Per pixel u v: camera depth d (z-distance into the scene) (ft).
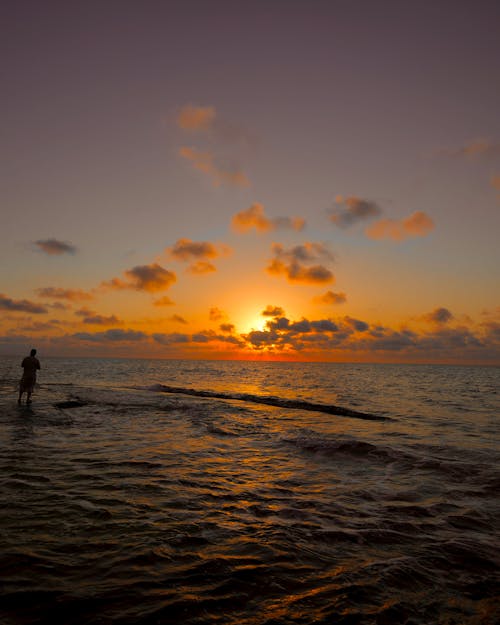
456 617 10.66
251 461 28.04
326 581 12.26
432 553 14.66
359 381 166.40
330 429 42.52
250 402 66.90
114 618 9.89
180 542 14.64
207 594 11.19
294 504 19.57
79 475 22.79
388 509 19.30
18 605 10.25
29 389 51.60
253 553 13.98
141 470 24.35
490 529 17.22
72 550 13.60
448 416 55.98
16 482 21.01
